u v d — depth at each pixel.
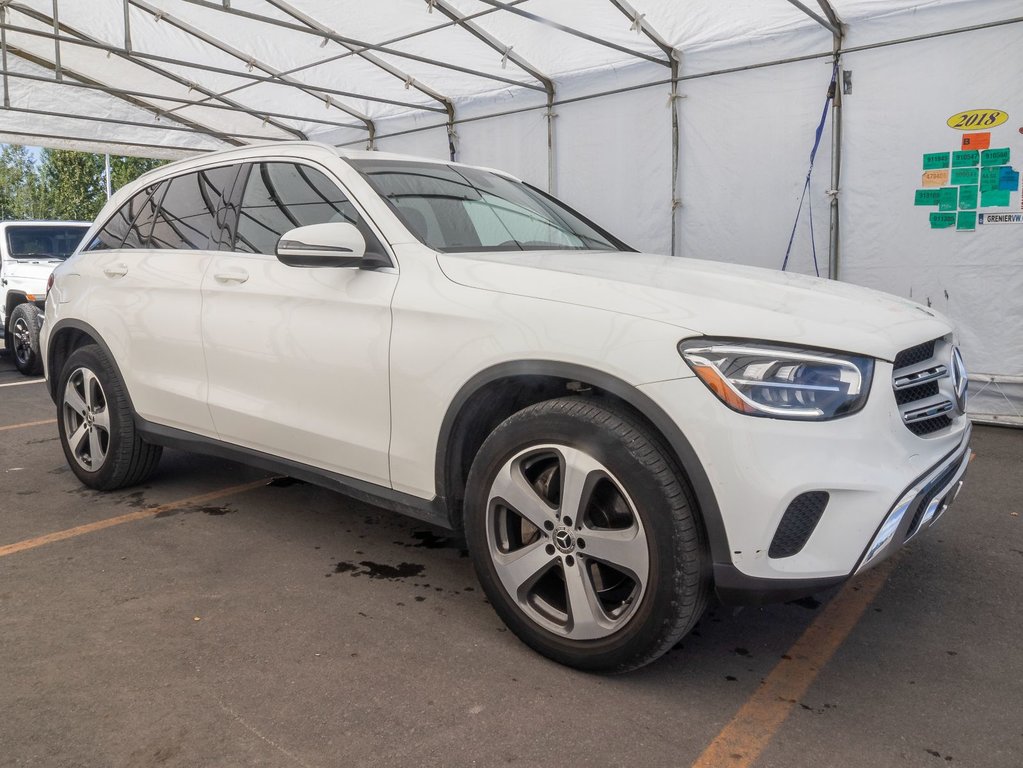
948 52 5.41
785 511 1.92
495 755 1.88
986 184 5.39
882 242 5.88
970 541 3.31
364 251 2.61
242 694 2.12
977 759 1.89
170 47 8.34
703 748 1.92
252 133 11.00
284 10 6.98
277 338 2.93
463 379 2.36
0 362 9.71
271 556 3.12
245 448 3.19
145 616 2.58
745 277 2.57
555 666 2.29
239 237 3.24
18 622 2.54
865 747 1.93
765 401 1.93
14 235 8.94
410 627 2.53
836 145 5.93
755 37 6.26
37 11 7.70
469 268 2.51
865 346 2.02
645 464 2.01
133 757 1.85
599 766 1.85
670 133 6.90
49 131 9.99
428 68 8.02
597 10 6.30
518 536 2.40
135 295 3.58
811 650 2.43
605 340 2.10
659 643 2.06
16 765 1.82
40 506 3.73
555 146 7.80
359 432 2.71
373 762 1.85
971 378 5.61
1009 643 2.46
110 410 3.71
